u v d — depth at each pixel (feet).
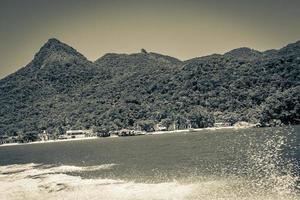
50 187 270.87
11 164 498.28
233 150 424.87
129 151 538.47
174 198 214.90
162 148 541.34
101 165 392.88
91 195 237.25
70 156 540.11
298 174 251.60
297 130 621.31
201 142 584.40
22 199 245.04
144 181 271.08
